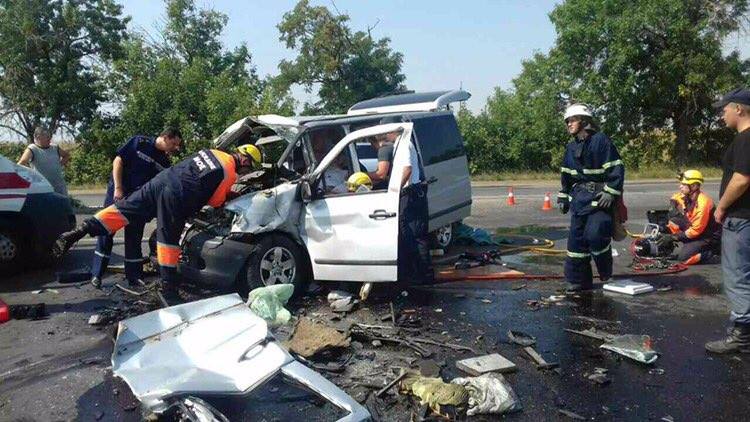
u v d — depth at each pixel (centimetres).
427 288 698
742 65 3303
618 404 411
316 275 651
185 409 331
